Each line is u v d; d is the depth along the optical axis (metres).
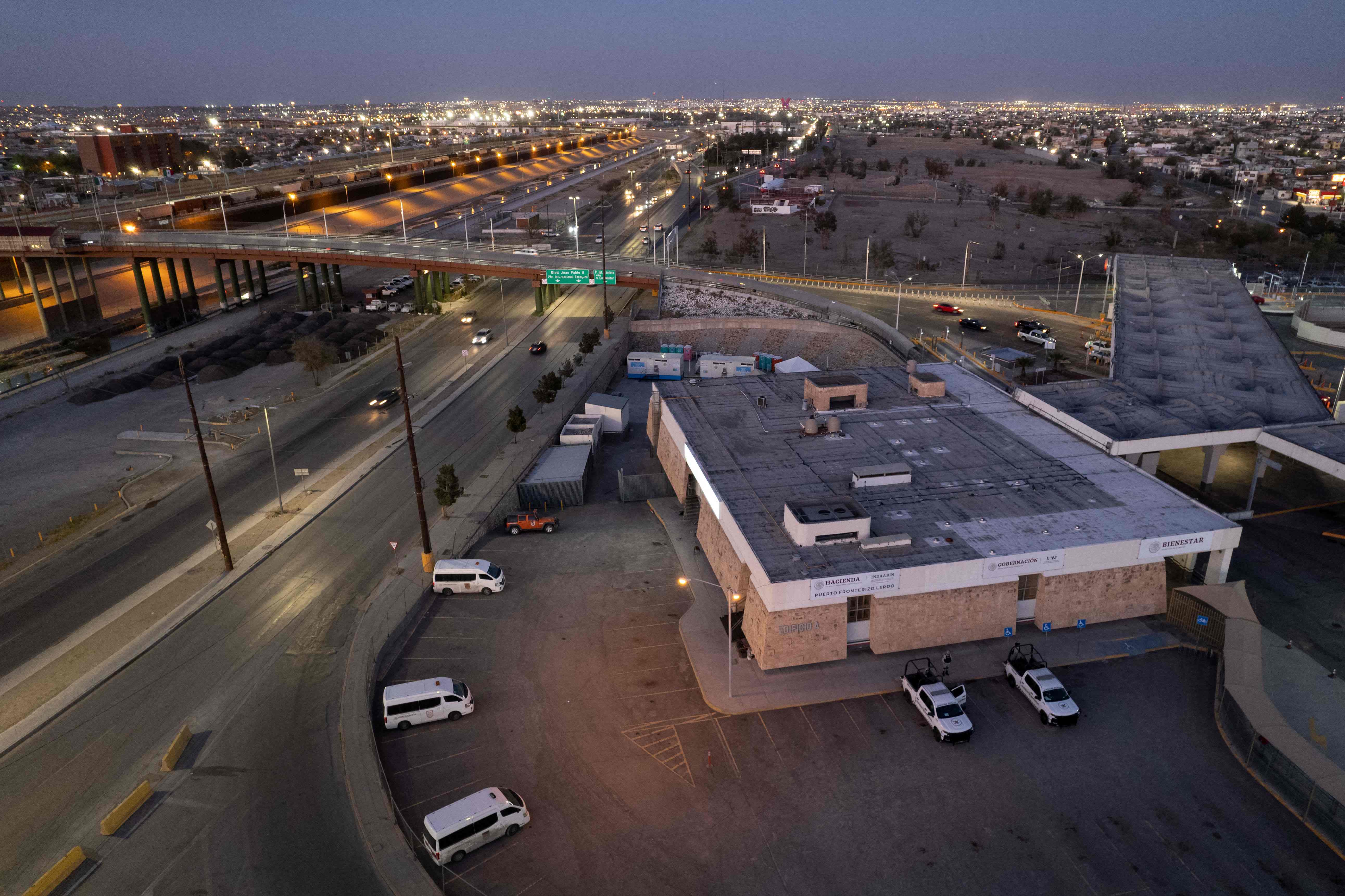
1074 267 136.75
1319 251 136.38
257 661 40.22
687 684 38.56
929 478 47.84
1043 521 42.50
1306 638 40.91
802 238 163.50
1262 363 65.56
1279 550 49.41
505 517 56.41
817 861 28.84
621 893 27.64
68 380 87.25
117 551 51.31
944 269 137.00
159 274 117.06
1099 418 54.75
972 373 68.00
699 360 92.06
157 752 34.03
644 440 72.00
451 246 134.12
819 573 37.56
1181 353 67.62
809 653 38.50
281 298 129.12
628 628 42.97
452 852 28.61
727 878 28.17
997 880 27.97
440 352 96.75
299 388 83.88
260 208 189.00
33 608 45.12
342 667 39.72
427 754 34.16
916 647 39.78
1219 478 60.03
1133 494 45.75
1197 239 156.00
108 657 40.66
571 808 31.30
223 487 60.66
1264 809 30.94
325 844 29.30
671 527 54.22
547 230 180.12
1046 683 36.06
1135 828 30.11
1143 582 41.78
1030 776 32.66
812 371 83.50
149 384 84.69
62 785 32.25
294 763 33.38
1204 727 35.38
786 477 47.81
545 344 95.88
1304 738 33.25
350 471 63.25
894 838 29.73
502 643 41.78
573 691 38.16
